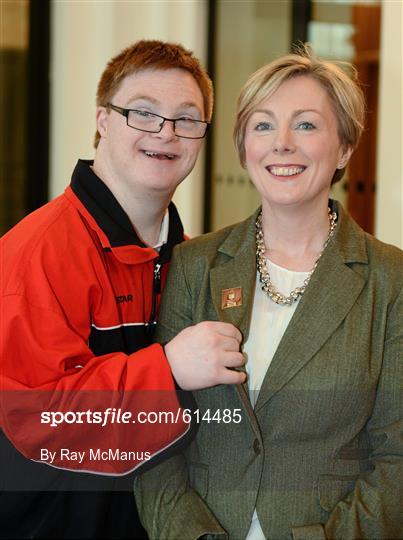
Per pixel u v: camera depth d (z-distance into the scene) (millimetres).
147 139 1963
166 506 1690
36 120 5020
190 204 4953
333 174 1766
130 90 1958
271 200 1696
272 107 1674
